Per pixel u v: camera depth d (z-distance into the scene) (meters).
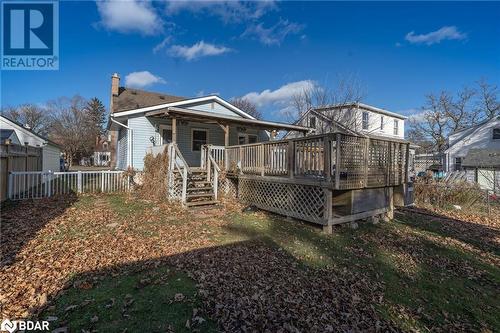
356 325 2.96
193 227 6.34
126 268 3.99
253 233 6.06
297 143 7.27
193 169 10.73
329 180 6.30
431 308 3.49
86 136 47.75
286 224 7.03
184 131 14.24
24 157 11.63
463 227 7.87
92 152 49.50
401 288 3.96
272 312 3.03
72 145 44.62
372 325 2.99
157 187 10.20
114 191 11.99
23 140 18.28
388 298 3.64
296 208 7.34
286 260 4.62
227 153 10.49
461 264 4.98
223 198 9.88
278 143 7.94
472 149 22.72
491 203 12.42
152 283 3.56
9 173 9.58
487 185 19.05
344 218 6.76
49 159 20.75
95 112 52.06
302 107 23.14
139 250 4.72
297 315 3.02
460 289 4.04
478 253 5.61
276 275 3.99
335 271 4.33
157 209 8.17
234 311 3.01
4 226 6.07
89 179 11.69
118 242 5.11
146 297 3.22
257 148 8.84
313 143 6.80
